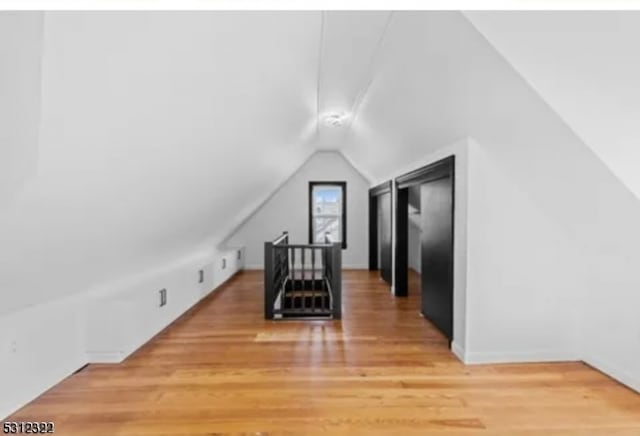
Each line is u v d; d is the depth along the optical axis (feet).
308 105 11.32
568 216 8.46
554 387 7.78
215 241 17.26
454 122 8.68
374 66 8.88
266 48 6.13
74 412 6.83
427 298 12.53
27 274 6.05
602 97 6.09
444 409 6.93
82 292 8.96
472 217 8.86
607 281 8.38
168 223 9.34
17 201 4.25
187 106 5.72
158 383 7.97
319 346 10.15
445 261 10.57
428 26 6.39
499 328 9.02
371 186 22.66
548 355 9.11
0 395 6.63
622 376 7.99
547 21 5.53
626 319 7.90
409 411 6.86
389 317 12.89
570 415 6.75
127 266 9.68
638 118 6.09
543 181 8.17
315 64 8.66
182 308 13.35
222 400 7.25
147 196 7.00
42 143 3.92
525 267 8.97
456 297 9.54
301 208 23.39
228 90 6.35
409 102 9.48
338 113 13.46
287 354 9.59
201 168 8.25
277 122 10.20
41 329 7.57
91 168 4.89
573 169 7.24
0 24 2.97
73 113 4.00
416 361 9.11
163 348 10.02
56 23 3.24
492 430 6.29
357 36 7.43
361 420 6.57
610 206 7.27
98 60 3.77
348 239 23.53
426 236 12.46
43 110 3.69
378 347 10.05
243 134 8.73
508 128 7.48
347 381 8.05
